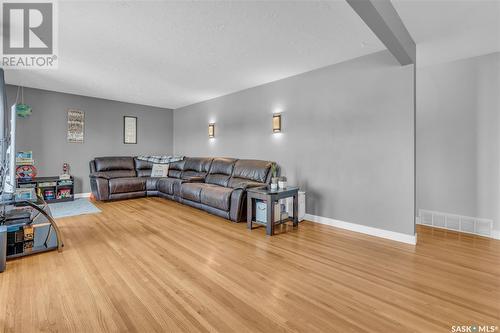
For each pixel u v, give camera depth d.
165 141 7.44
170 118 7.53
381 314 1.66
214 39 2.94
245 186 3.86
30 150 5.24
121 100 6.40
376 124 3.25
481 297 1.85
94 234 3.25
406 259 2.53
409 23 2.53
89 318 1.60
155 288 1.96
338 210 3.66
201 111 6.46
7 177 2.63
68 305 1.73
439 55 3.34
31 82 4.80
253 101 4.98
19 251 2.56
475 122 3.36
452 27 2.62
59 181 5.28
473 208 3.38
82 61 3.68
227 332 1.48
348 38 2.89
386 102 3.16
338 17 2.46
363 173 3.38
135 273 2.21
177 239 3.09
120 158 6.15
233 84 4.81
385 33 2.19
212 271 2.26
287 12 2.38
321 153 3.85
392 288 1.98
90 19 2.52
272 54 3.37
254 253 2.67
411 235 2.98
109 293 1.89
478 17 2.42
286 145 4.35
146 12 2.39
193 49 3.22
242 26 2.64
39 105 5.33
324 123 3.80
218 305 1.75
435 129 3.69
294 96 4.22
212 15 2.44
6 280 2.07
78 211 4.49
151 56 3.47
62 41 3.01
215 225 3.71
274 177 3.77
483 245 2.93
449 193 3.58
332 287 1.99
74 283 2.03
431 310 1.70
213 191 4.23
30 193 2.89
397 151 3.08
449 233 3.40
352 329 1.51
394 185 3.11
